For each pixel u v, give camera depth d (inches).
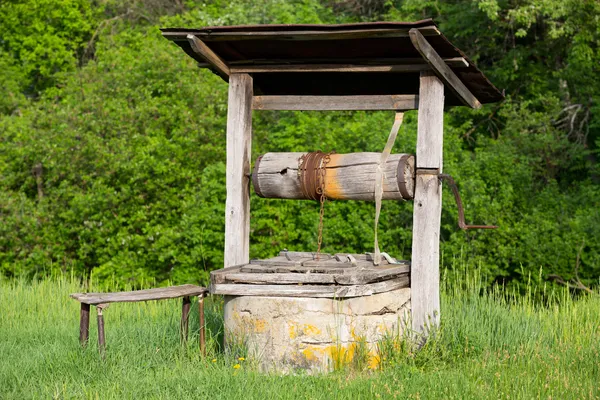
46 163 646.5
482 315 363.3
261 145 644.7
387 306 317.4
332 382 273.6
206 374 279.7
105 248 623.2
